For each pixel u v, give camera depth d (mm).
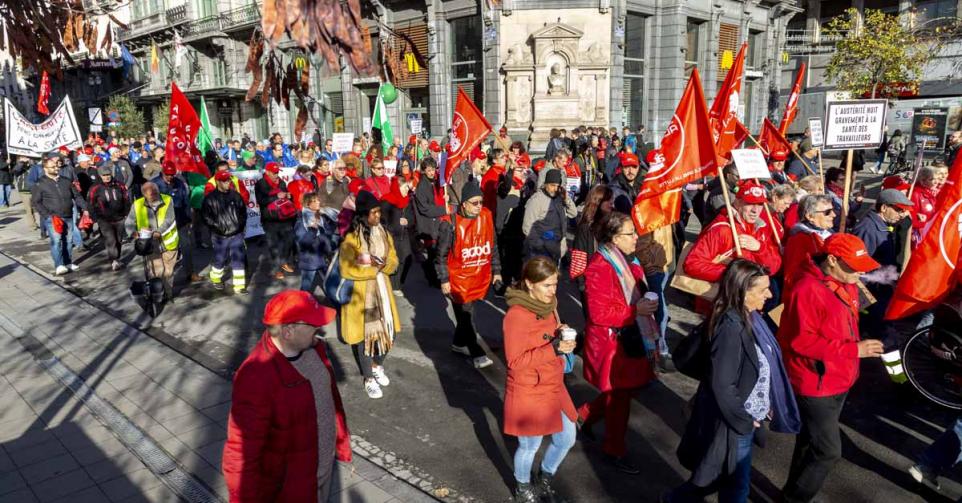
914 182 6719
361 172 11688
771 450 4848
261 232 12828
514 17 22828
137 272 10867
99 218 10750
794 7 32594
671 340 7113
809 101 33031
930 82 31625
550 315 3842
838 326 3551
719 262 5164
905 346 5473
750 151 5402
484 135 8109
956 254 4207
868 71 28375
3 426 5223
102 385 6035
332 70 1793
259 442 2691
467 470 4582
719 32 27453
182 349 7105
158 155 13734
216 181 9219
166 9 38094
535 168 11148
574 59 22422
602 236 4320
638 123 25859
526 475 3982
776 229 6074
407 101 27297
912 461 4672
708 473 3492
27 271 10992
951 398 5316
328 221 9508
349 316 5621
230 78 35469
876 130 6047
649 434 5102
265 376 2713
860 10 36531
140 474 4480
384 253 5645
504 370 6441
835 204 7719
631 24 24781
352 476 4453
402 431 5184
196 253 12406
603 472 4551
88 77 39281
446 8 24438
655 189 5355
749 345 3369
